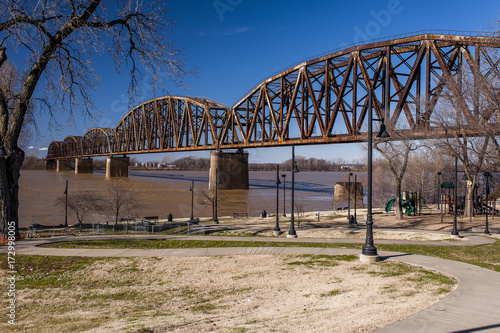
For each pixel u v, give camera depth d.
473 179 36.22
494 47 28.28
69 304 11.59
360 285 12.05
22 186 108.31
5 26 19.91
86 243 21.42
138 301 11.77
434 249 19.50
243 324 8.25
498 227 31.11
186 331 7.87
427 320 7.70
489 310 8.46
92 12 21.31
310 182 182.00
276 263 16.14
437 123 34.84
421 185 65.62
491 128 29.33
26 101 21.98
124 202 56.47
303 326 7.73
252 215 57.91
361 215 47.88
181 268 15.73
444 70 39.81
